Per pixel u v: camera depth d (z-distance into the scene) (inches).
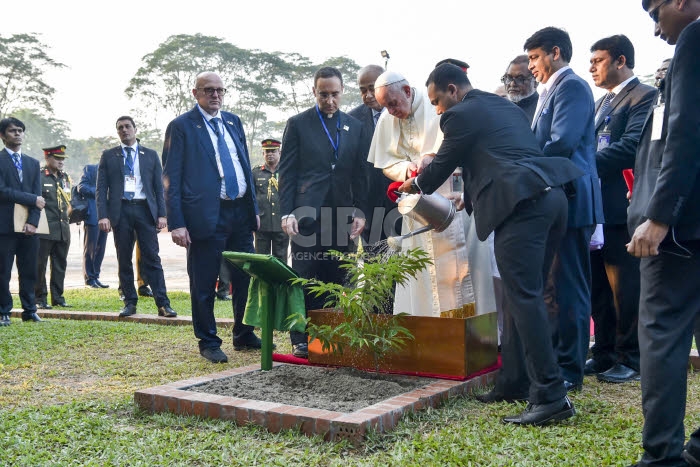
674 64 109.3
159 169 346.3
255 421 151.3
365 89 230.2
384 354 188.4
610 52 211.0
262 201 418.3
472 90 169.2
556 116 181.5
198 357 237.0
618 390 189.3
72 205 512.7
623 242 203.6
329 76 223.9
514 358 168.9
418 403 158.1
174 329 299.6
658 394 111.0
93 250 525.0
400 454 131.2
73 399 177.9
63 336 278.1
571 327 185.2
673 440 110.6
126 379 205.8
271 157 418.0
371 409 150.3
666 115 115.0
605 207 205.9
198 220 227.9
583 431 146.8
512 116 164.1
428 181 168.2
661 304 112.8
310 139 227.1
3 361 230.5
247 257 189.5
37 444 140.5
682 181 107.2
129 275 338.6
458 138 161.0
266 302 195.2
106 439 144.3
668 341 111.3
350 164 229.9
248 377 186.9
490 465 126.3
